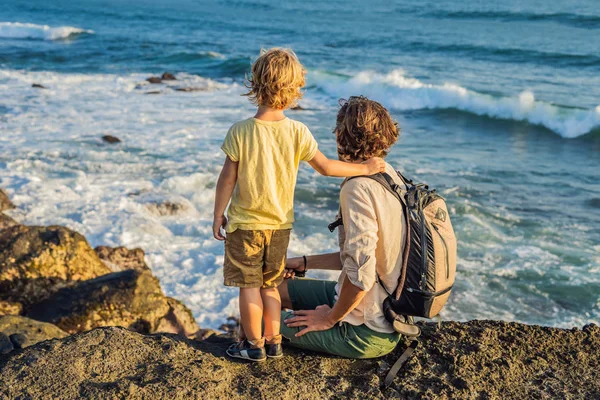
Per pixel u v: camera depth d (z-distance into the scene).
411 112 22.69
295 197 12.09
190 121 18.16
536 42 37.97
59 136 15.59
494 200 12.38
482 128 20.27
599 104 22.36
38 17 53.75
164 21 53.84
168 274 8.73
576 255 9.89
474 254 9.93
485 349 3.23
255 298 3.06
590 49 34.56
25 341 3.45
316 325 3.11
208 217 10.86
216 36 43.97
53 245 6.75
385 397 2.94
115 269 8.06
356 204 2.81
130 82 25.19
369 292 2.99
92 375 2.84
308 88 25.92
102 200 11.12
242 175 2.88
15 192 11.23
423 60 33.09
